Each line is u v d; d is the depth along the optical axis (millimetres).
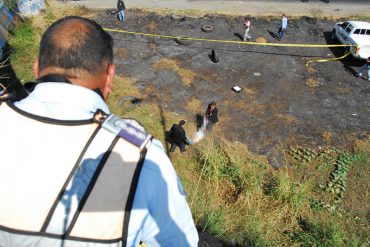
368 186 10352
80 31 1287
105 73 1363
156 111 12602
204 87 13922
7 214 1129
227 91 13805
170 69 14742
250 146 11523
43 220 1124
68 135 1185
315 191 10086
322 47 16875
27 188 1136
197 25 18031
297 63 15680
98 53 1305
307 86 14359
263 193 9188
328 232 8227
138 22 18031
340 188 10102
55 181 1140
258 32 17797
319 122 12672
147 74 14375
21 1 15945
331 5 20766
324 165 10930
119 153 1168
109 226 1134
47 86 1241
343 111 13234
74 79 1276
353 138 12094
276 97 13680
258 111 12961
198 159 10523
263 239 7219
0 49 12977
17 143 1176
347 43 15977
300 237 8047
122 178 1146
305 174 10641
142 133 1219
